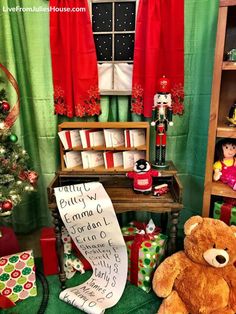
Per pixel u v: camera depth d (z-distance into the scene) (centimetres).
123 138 145
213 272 118
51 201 128
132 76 147
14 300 134
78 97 150
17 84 152
